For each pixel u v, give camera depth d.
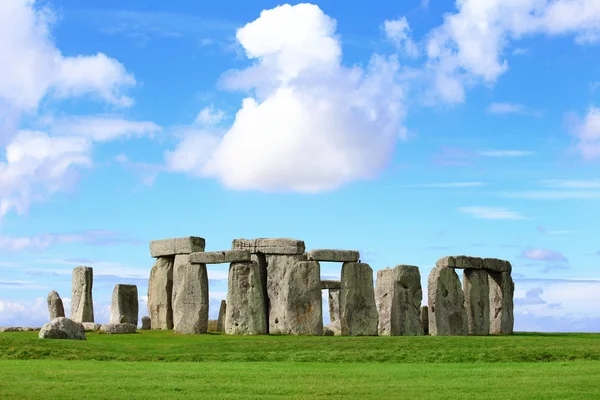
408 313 49.19
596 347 38.78
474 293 52.81
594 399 26.02
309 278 47.56
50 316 53.53
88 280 54.34
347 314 47.50
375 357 36.16
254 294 46.91
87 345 37.94
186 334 46.53
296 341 39.84
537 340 41.28
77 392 26.41
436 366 33.75
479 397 26.22
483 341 40.28
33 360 34.50
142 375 30.14
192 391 26.92
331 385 28.33
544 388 27.88
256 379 29.59
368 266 48.53
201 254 47.97
